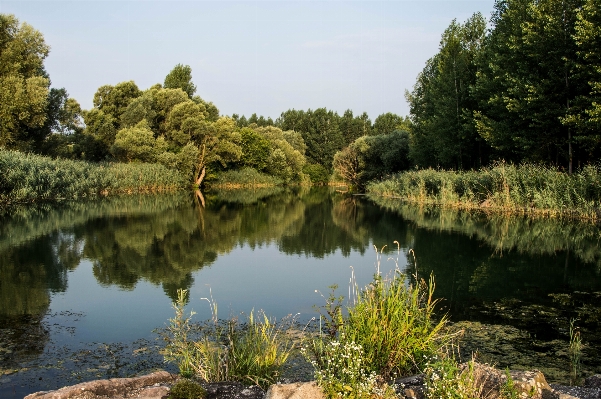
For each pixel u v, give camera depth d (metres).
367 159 48.44
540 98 21.31
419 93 43.28
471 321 7.48
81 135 42.75
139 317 7.94
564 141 21.92
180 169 42.41
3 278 10.57
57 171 28.16
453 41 34.00
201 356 5.53
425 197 30.77
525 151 23.55
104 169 34.59
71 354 6.29
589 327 7.21
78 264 12.06
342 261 12.88
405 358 4.70
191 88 59.91
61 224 19.03
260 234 17.97
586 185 18.83
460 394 3.54
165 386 4.35
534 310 8.10
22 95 29.47
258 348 5.32
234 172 55.50
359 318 4.94
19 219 20.17
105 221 20.20
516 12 24.59
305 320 7.81
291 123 96.94
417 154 37.84
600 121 18.58
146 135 40.91
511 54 24.89
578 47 20.45
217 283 10.41
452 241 15.46
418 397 3.88
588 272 10.95
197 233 17.88
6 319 7.79
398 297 5.13
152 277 10.88
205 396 4.17
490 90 26.64
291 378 5.23
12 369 5.75
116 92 47.06
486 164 32.31
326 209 28.66
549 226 17.95
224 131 48.84
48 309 8.37
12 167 24.83
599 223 17.94
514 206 21.91
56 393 4.01
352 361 4.11
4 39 31.00
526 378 3.97
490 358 5.99
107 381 4.33
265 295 9.45
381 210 27.31
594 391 4.19
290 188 59.72
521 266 11.64
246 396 4.20
